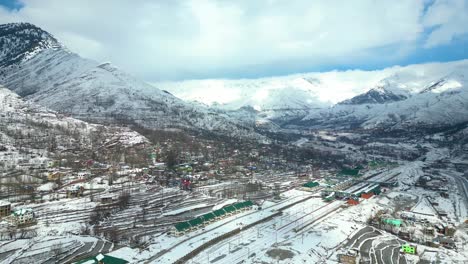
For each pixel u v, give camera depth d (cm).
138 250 14938
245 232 18275
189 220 18325
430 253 16350
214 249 15762
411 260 15438
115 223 18412
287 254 15450
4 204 18712
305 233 18525
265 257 15112
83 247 15025
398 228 19800
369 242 17575
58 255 14012
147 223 18638
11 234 16025
